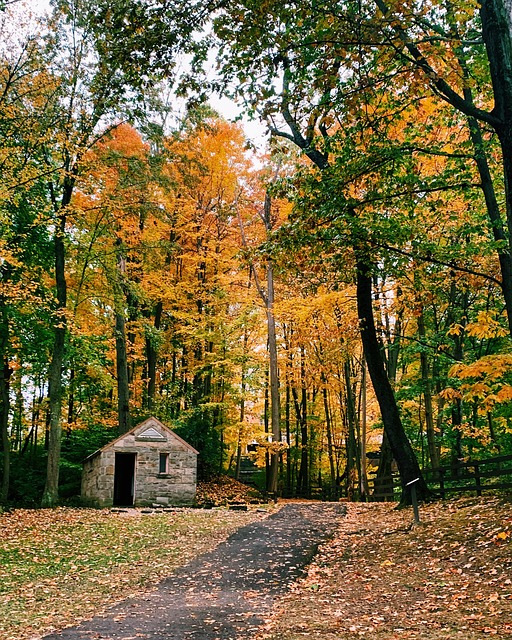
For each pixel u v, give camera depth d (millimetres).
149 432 20656
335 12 7246
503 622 5770
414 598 7258
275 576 9445
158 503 20281
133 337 28312
